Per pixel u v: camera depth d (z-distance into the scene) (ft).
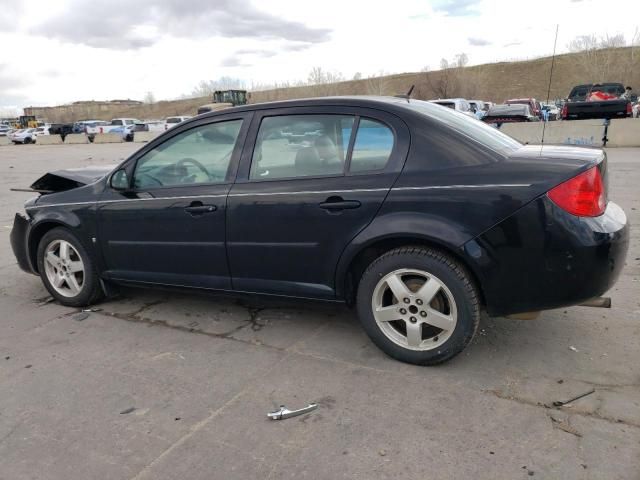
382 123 10.96
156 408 9.86
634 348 11.33
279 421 9.30
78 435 9.12
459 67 222.07
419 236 10.17
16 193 39.47
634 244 18.98
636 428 8.68
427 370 10.82
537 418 9.05
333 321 13.50
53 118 378.32
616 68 148.77
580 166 9.66
